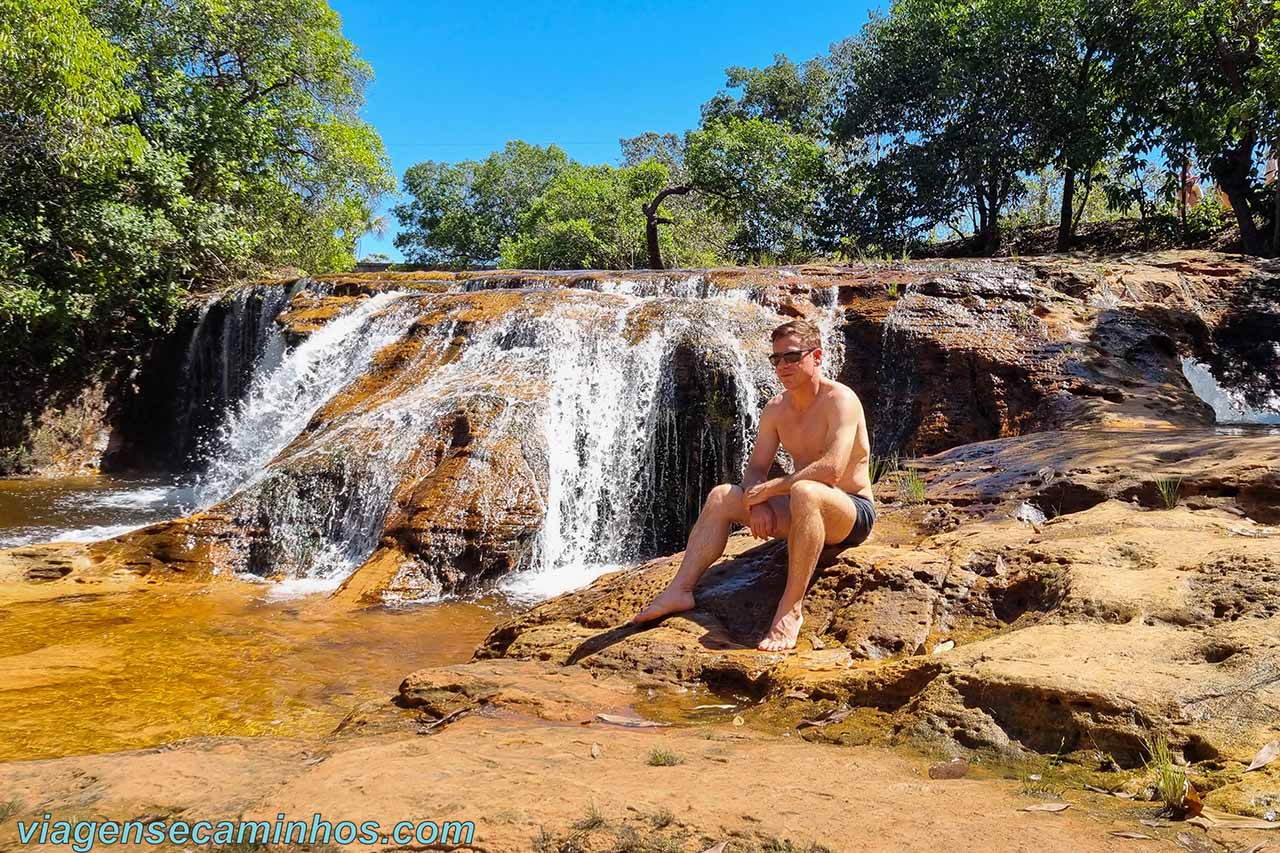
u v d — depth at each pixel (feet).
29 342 54.29
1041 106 68.33
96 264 55.26
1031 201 97.30
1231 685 8.91
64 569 27.09
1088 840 6.59
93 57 51.65
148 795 8.38
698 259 119.24
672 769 8.68
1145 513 16.06
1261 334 41.29
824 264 51.42
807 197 94.58
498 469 29.14
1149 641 10.44
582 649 14.76
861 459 15.87
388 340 43.45
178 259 60.64
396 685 17.47
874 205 81.00
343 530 29.43
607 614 16.51
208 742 10.63
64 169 52.70
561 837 6.95
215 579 27.27
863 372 37.45
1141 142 63.21
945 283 38.65
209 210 63.16
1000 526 16.67
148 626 21.89
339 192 86.89
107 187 56.65
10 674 17.75
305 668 18.57
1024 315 36.86
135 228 55.62
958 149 72.79
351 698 16.58
